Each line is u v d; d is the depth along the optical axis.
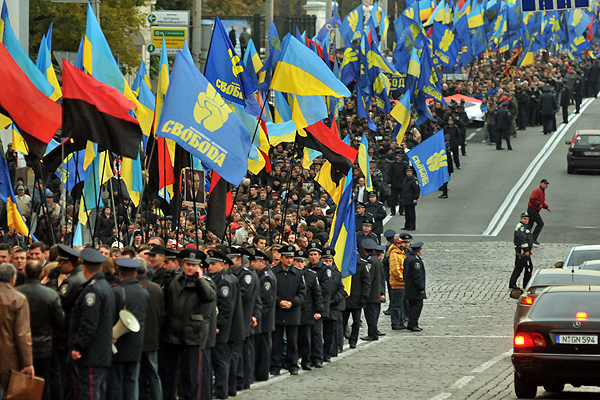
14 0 110.56
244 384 51.22
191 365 43.84
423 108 142.12
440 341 69.69
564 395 49.91
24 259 44.22
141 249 46.22
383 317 83.62
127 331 39.84
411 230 123.38
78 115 47.69
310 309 58.22
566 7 148.75
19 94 48.03
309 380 54.25
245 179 109.94
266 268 54.81
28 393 34.94
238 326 49.50
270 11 149.75
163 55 60.47
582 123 198.62
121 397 40.28
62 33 138.75
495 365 59.34
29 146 48.38
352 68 131.88
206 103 50.50
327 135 64.56
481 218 130.38
